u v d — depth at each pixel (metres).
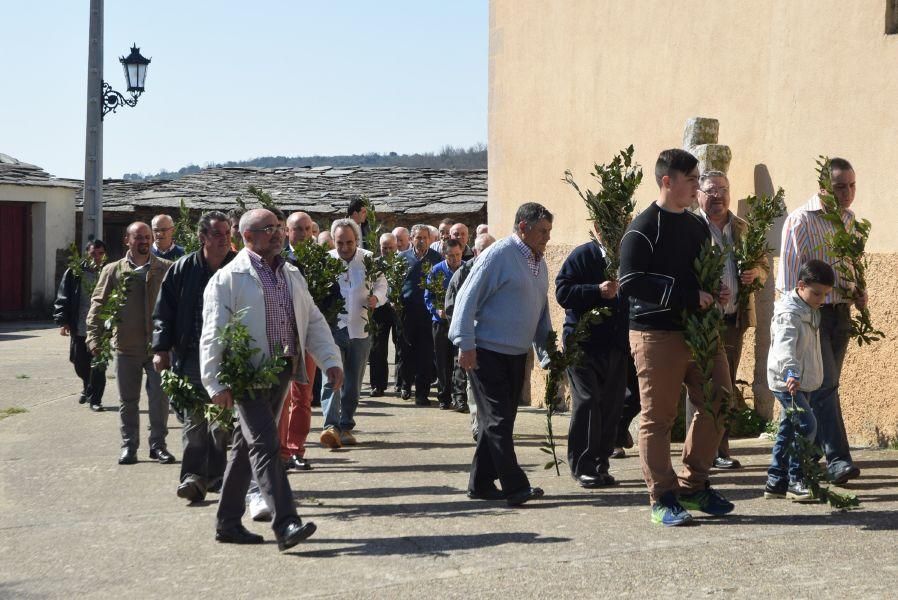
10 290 29.08
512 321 6.73
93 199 19.73
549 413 7.32
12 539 6.23
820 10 8.42
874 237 7.96
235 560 5.60
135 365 8.69
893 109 7.81
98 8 19.69
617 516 6.27
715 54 9.52
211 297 5.88
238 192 32.28
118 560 5.69
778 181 8.83
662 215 5.89
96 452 9.26
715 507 6.14
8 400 13.02
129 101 19.78
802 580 4.89
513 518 6.33
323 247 8.38
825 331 6.77
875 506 6.21
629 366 8.27
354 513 6.63
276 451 5.73
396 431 10.22
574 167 11.48
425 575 5.18
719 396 6.01
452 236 11.75
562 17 11.70
